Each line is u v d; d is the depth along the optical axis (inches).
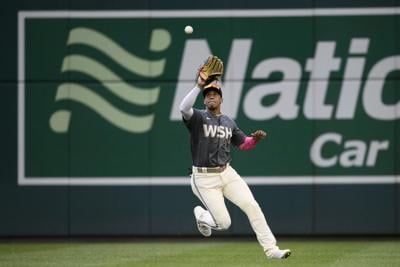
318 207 1595.7
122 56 1600.6
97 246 1493.6
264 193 1598.2
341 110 1589.6
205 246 1477.6
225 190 1026.7
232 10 1592.0
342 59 1587.1
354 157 1589.6
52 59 1600.6
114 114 1604.3
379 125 1587.1
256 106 1592.0
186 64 1596.9
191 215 1608.0
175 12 1594.5
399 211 1588.3
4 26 1599.4
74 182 1608.0
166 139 1603.1
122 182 1608.0
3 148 1605.6
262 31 1590.8
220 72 1002.7
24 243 1560.0
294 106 1590.8
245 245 1489.9
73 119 1605.6
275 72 1590.8
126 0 1595.7
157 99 1599.4
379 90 1583.4
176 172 1604.3
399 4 1583.4
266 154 1596.9
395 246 1456.7
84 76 1601.9
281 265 1161.4
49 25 1600.6
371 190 1590.8
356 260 1228.5
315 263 1185.4
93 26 1598.2
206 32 1594.5
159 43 1598.2
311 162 1593.3
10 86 1603.1
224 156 1021.8
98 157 1608.0
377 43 1584.6
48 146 1606.8
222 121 1024.9
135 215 1611.7
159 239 1611.7
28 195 1610.5
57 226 1614.2
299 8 1590.8
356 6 1585.9
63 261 1232.8
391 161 1587.1
